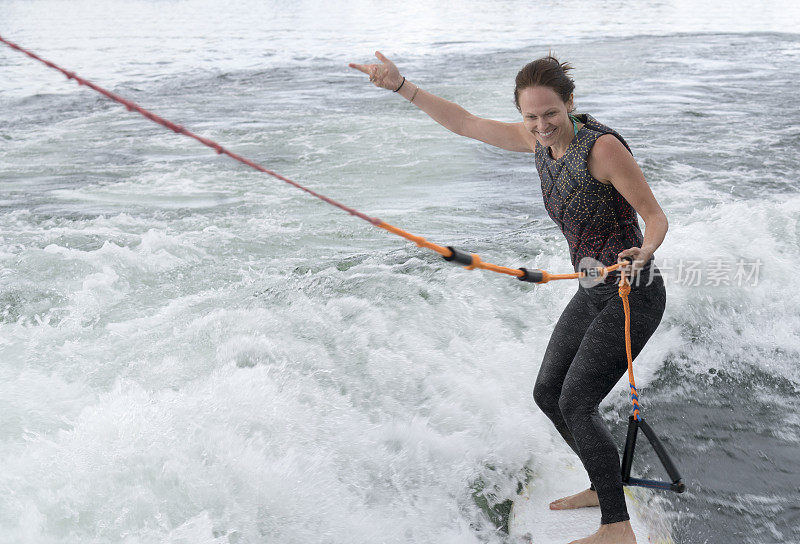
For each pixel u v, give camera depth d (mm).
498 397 3898
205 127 11820
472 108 13023
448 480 3348
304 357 3975
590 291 2980
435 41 24125
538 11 36219
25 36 25391
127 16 34688
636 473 3520
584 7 38438
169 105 13930
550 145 2842
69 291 4996
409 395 3814
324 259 5828
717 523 3158
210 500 2953
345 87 15688
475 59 19484
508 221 7113
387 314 4430
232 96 14820
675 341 4629
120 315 4645
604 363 2896
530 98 2746
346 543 2924
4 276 5176
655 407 4082
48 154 10141
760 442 3762
